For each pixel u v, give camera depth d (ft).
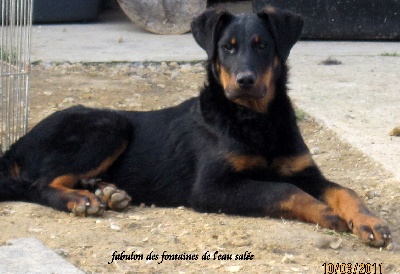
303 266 22.20
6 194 28.27
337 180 31.53
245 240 23.91
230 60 26.99
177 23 60.03
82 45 55.26
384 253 23.53
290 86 45.27
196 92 45.29
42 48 53.93
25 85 36.32
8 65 35.47
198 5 60.39
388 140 36.11
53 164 28.45
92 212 26.32
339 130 37.47
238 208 26.45
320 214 25.14
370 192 29.60
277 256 22.94
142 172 29.01
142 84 46.65
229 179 26.94
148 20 59.93
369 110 40.93
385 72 49.03
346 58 52.70
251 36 27.02
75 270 20.93
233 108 27.25
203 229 25.04
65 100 42.24
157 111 30.37
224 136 27.12
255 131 26.89
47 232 24.56
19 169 29.19
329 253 23.29
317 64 50.83
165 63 50.88
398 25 57.72
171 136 28.94
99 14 67.00
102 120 29.22
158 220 26.27
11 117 36.58
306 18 57.77
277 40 27.48
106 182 29.01
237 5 68.95
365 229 23.81
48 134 29.09
